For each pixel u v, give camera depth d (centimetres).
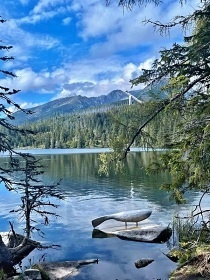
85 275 1003
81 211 1936
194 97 613
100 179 3253
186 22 616
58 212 1927
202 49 578
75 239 1418
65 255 1217
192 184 592
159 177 3209
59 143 12469
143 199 2183
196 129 565
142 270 1034
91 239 1412
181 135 619
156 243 1330
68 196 2398
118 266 1081
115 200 2203
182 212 1700
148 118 662
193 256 681
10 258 1001
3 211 2047
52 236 1469
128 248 1280
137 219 1525
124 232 1426
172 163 613
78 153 8581
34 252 1259
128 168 3956
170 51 630
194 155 543
